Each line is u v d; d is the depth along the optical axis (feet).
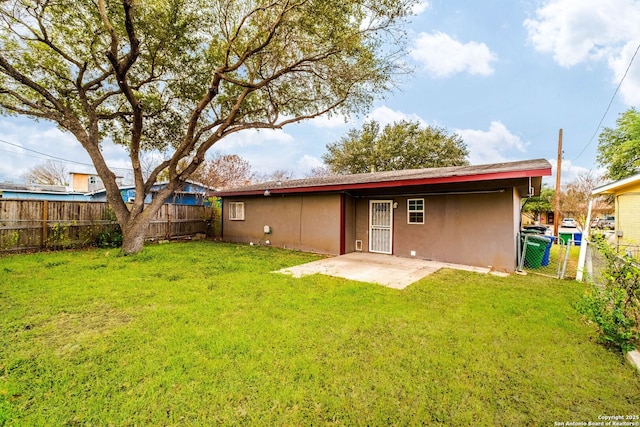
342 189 27.86
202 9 23.80
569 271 22.50
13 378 7.47
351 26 22.94
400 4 21.43
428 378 7.77
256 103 32.50
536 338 10.13
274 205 35.40
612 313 9.45
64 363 8.23
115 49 21.16
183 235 40.32
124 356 8.63
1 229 25.12
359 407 6.65
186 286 16.19
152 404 6.63
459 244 24.86
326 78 27.73
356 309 12.89
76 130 25.85
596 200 74.18
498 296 15.14
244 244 36.91
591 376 7.97
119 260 23.04
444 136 73.10
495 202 23.22
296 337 9.99
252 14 23.71
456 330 10.74
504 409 6.67
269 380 7.56
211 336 9.96
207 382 7.43
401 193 28.50
